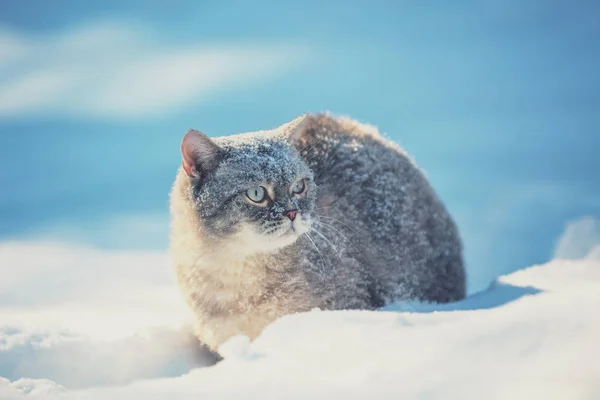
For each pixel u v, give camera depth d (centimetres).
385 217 962
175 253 905
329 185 948
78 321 1027
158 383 578
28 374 716
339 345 581
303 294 860
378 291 939
